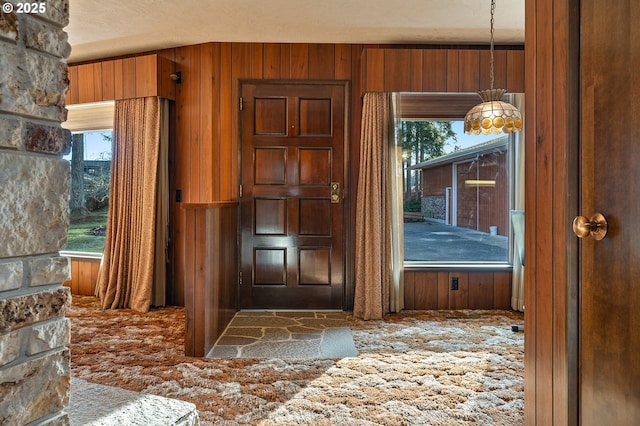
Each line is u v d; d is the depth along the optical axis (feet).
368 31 11.50
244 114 12.40
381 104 11.62
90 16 10.56
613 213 3.05
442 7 10.05
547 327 4.14
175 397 6.55
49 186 2.63
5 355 2.37
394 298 11.98
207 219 8.68
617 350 2.99
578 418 3.53
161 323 10.84
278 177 12.44
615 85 3.04
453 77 11.41
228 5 9.98
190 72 12.61
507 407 6.24
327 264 12.46
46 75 2.59
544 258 4.23
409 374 7.50
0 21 2.30
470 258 12.84
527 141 4.71
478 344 9.23
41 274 2.58
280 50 12.31
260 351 8.79
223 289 10.33
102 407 3.58
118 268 12.51
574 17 3.56
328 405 6.28
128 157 12.53
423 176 12.63
